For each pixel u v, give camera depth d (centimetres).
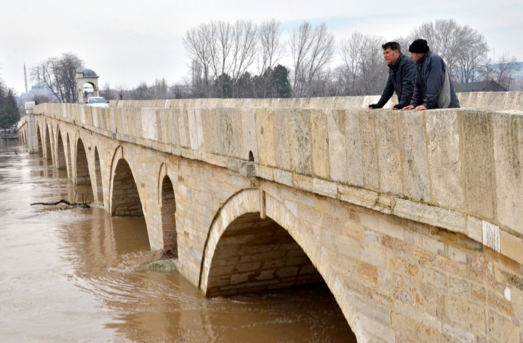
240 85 5156
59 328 1252
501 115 488
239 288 1380
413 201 620
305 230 877
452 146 554
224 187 1189
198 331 1202
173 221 1711
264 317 1259
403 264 663
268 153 938
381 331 715
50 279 1612
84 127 2795
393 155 643
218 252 1291
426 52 667
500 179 496
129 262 1719
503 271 516
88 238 2103
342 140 734
